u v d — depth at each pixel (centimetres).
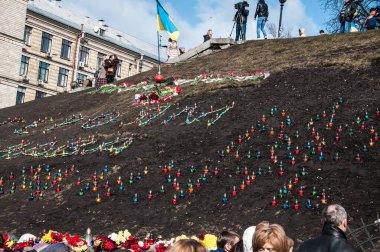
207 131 2016
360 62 2247
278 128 1867
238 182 1563
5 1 5644
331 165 1517
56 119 2991
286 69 2467
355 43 2553
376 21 2953
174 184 1645
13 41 5747
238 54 3139
